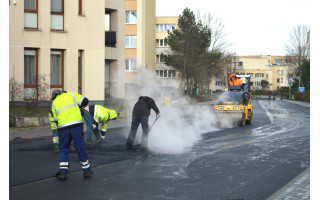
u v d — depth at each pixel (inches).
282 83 5324.8
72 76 873.5
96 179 275.7
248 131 627.8
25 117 626.8
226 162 342.0
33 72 829.2
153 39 2119.8
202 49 1950.1
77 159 352.5
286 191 233.6
